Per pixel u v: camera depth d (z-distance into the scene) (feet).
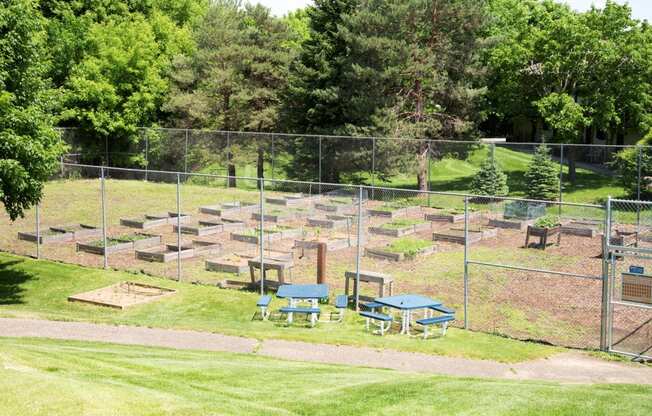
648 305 49.16
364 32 140.67
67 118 149.48
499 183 124.36
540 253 83.61
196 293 68.54
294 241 87.20
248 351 50.37
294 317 61.11
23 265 80.18
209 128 161.79
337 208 111.04
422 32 144.87
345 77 144.25
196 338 53.83
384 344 52.31
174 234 96.12
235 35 163.84
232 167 150.20
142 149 153.89
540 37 157.89
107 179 152.15
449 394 38.01
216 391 37.50
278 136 141.69
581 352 50.70
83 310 64.80
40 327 55.83
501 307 62.44
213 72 155.43
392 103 141.28
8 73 67.36
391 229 95.35
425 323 52.90
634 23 151.94
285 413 33.53
